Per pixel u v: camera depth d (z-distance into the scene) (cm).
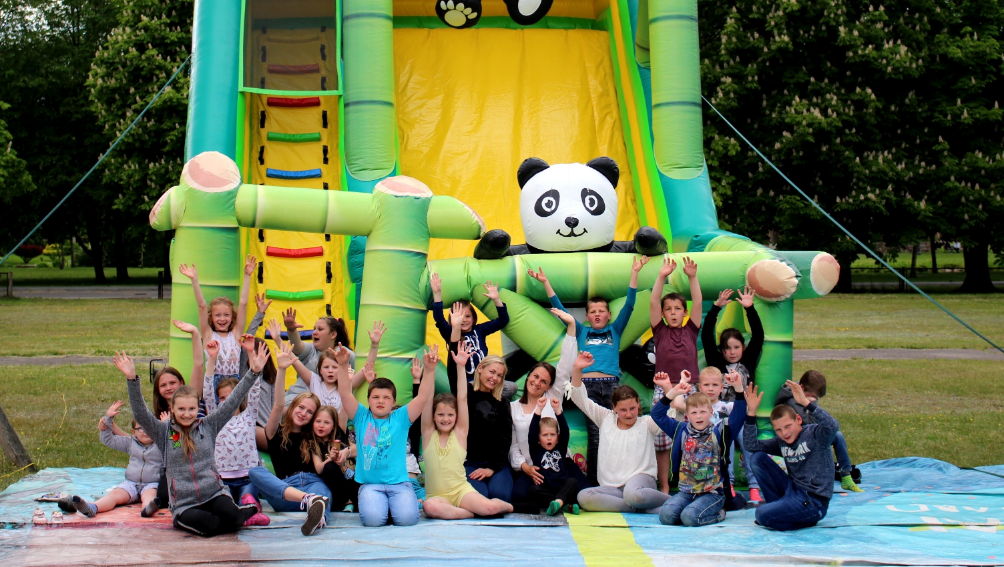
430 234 688
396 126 830
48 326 1902
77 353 1495
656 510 577
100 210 3183
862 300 2553
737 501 593
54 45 3095
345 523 545
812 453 521
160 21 2434
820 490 516
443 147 902
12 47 3056
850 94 2425
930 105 2542
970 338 1731
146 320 2034
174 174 2392
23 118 3041
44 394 1123
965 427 956
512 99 932
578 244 719
